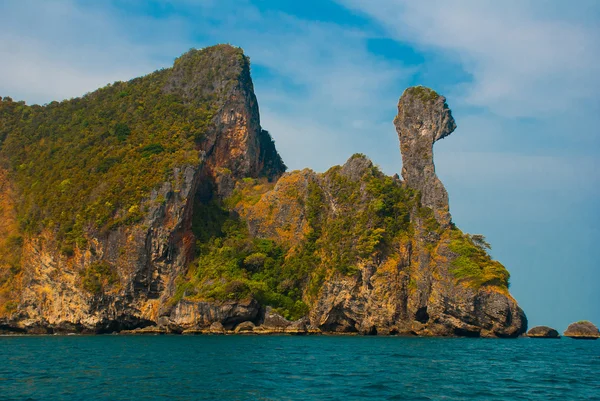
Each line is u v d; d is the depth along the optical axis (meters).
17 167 157.50
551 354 80.75
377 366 62.31
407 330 120.25
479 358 72.88
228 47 180.62
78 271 124.00
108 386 48.34
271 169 183.88
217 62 177.00
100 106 172.75
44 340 101.50
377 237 122.81
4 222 143.25
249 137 171.88
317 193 143.12
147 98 171.25
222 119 167.50
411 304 120.62
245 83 176.12
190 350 78.31
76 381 50.88
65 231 127.31
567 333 132.00
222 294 119.38
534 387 51.03
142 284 125.56
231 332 117.88
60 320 123.56
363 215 128.50
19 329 126.38
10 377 53.22
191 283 127.44
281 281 131.88
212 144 162.62
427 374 57.31
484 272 115.38
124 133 155.12
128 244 125.06
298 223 144.50
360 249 122.75
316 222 140.25
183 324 118.62
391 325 119.75
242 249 137.62
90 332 121.62
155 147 145.75
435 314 117.25
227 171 162.62
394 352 78.12
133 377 53.00
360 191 133.88
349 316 122.81
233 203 157.38
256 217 149.88
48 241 128.75
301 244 139.00
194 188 137.62
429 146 133.88
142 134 154.12
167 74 182.00
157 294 127.31
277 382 50.50
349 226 130.38
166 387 47.84
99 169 141.62
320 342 94.44
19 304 126.44
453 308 114.38
